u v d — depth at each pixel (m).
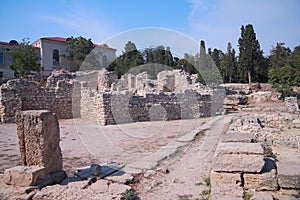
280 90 35.38
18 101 21.16
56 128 6.38
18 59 38.09
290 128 15.73
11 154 9.90
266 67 51.75
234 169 5.82
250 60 45.78
